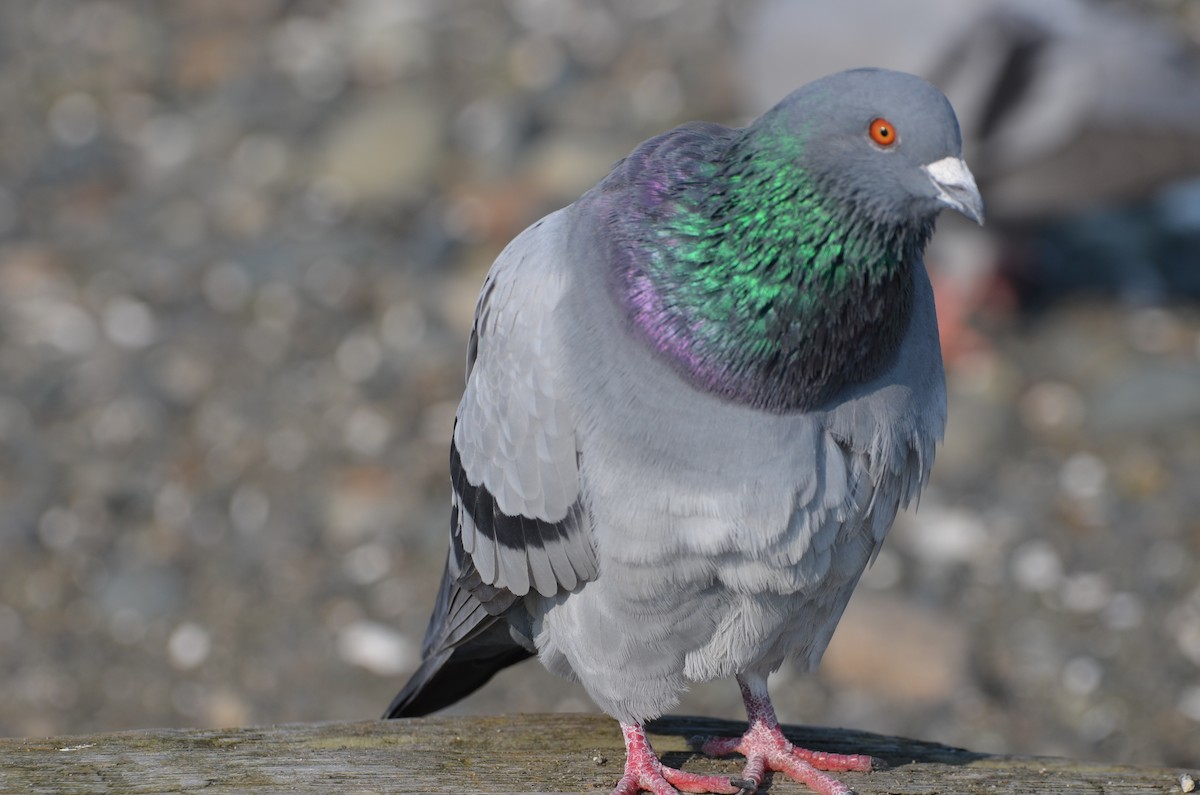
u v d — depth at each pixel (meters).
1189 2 18.45
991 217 13.59
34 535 11.95
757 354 5.00
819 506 5.18
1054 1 13.51
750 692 5.90
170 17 20.61
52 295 14.88
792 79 13.59
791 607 5.48
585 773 5.71
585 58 18.97
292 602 11.30
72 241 15.86
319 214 16.14
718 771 5.86
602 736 6.02
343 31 19.92
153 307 14.70
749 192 5.00
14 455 12.77
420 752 5.76
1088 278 15.24
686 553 5.18
